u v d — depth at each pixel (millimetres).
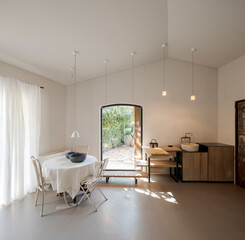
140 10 2162
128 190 3127
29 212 2328
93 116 4352
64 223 2082
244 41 2754
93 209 2428
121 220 2154
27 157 2967
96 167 2869
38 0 1701
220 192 3037
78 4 1859
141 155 4227
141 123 4266
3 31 2068
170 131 4152
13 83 2654
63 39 2482
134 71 4242
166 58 4117
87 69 3740
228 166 3512
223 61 3646
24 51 2551
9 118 2568
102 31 2477
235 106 3426
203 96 4121
